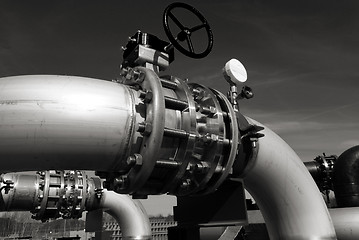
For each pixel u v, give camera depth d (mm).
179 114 2127
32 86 1787
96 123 1803
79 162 1877
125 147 1878
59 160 1818
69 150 1789
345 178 4691
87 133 1789
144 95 1917
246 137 2584
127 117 1887
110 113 1845
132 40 2551
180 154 2041
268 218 2984
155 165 1935
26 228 33656
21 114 1696
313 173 6086
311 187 2873
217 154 2129
